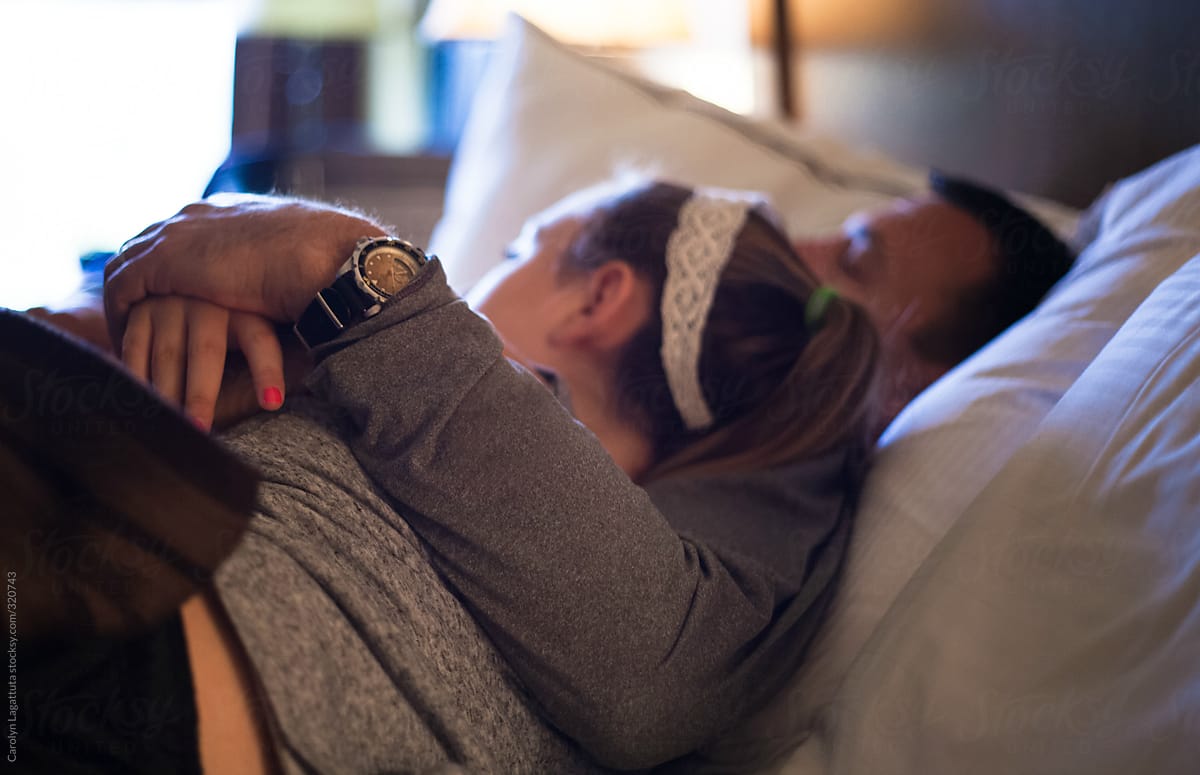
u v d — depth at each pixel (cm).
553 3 179
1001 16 128
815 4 170
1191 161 84
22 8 150
